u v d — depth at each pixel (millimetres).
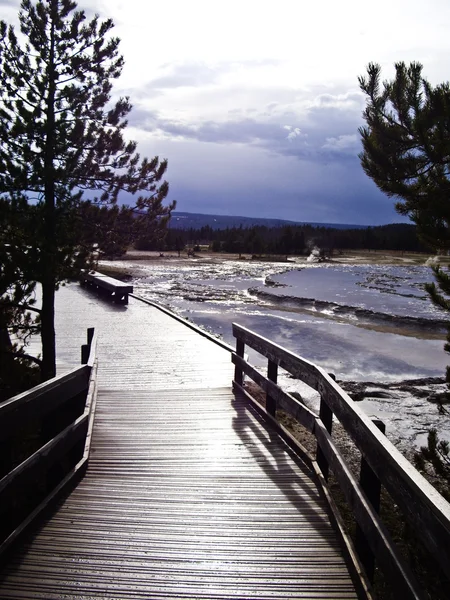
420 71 5270
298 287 34906
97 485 3967
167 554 2898
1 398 7414
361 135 5750
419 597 1781
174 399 6863
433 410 10609
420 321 20562
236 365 7395
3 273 8617
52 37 9695
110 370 8820
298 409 4508
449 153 4973
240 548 2982
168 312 16297
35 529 3189
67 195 9648
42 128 9164
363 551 2773
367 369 13844
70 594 2486
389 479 2215
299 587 2594
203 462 4488
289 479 4078
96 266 10469
